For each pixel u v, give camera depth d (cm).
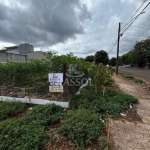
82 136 235
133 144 236
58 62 520
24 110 386
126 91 653
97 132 253
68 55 563
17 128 252
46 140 238
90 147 223
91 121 284
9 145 214
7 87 558
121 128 291
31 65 566
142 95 574
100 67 619
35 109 351
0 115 334
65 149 219
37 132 247
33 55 2539
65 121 279
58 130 262
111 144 235
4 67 553
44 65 566
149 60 3288
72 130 247
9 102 415
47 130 275
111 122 318
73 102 399
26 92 508
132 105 436
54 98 448
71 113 318
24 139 225
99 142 236
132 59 3666
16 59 1647
